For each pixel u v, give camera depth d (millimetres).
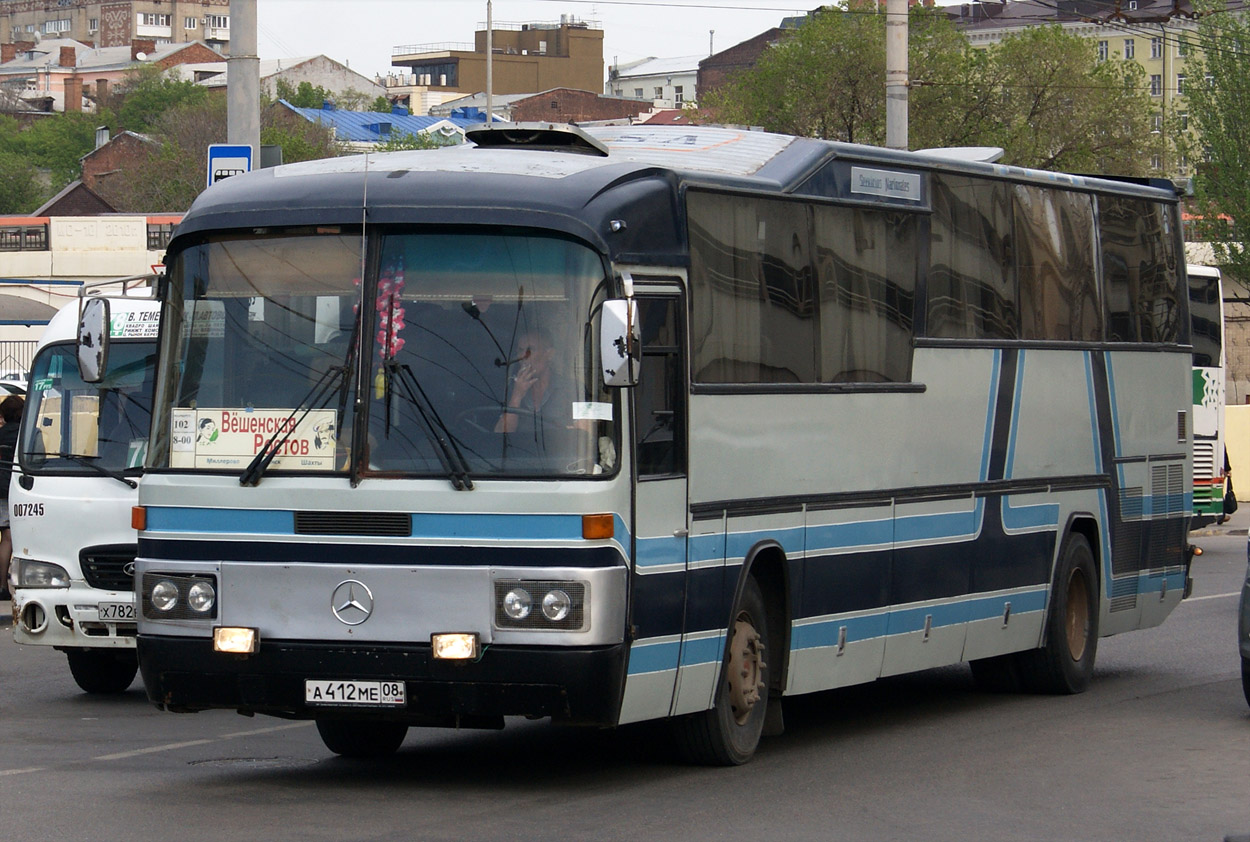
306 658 9641
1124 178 17359
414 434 9641
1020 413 14562
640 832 9008
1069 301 15508
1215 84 51594
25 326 46844
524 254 9750
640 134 12500
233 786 10367
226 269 10141
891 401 12766
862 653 12422
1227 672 16547
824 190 12195
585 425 9562
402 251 9867
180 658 9898
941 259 13562
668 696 10250
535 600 9414
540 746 12141
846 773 11047
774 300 11523
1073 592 15445
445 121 140875
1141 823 9562
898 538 12820
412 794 10094
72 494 14445
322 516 9641
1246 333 53812
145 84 158500
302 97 151875
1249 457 43781
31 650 18094
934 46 65562
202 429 10016
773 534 11336
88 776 10750
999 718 13797
